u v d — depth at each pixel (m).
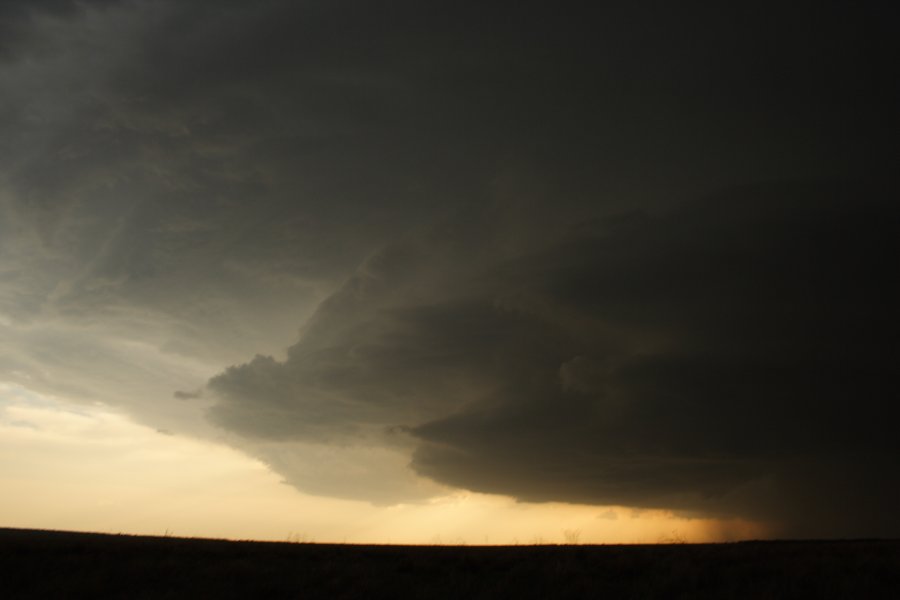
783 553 24.23
